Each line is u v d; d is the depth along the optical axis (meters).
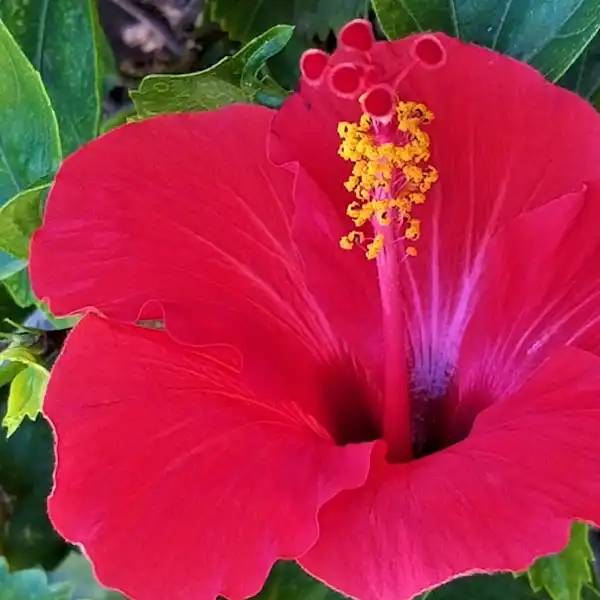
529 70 0.22
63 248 0.21
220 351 0.21
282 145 0.21
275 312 0.22
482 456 0.19
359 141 0.20
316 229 0.22
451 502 0.18
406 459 0.22
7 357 0.25
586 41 0.24
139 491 0.19
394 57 0.22
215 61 0.32
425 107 0.21
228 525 0.19
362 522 0.18
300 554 0.18
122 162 0.21
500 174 0.22
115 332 0.20
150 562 0.19
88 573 0.29
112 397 0.20
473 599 0.26
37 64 0.27
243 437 0.20
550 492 0.18
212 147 0.22
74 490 0.19
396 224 0.21
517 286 0.22
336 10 0.30
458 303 0.23
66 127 0.27
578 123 0.22
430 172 0.21
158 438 0.20
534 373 0.20
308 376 0.22
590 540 0.29
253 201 0.22
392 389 0.22
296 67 0.30
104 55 0.31
